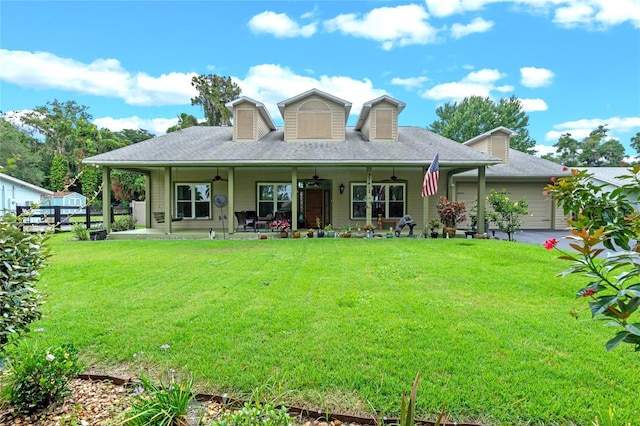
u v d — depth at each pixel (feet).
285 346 10.73
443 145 44.86
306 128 46.88
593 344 10.69
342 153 40.86
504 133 54.03
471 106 117.39
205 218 47.73
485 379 8.79
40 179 103.40
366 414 7.64
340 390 8.46
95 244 33.71
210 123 117.19
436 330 11.83
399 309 13.97
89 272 20.79
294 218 40.09
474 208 46.42
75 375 8.55
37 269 8.09
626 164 7.39
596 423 6.85
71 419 7.40
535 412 7.54
